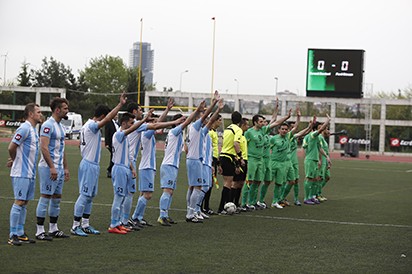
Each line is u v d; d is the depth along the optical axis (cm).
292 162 1838
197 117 1466
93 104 8831
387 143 6588
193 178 1394
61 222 1312
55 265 902
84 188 1161
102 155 4025
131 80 8231
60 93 6938
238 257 1015
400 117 6694
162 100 6638
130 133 1243
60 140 1107
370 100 6156
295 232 1309
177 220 1430
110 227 1215
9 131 6788
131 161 1277
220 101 1418
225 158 1567
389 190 2492
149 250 1044
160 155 4225
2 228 1196
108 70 10256
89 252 1007
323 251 1102
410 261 1042
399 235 1323
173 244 1109
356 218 1584
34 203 1596
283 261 1002
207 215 1532
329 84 5906
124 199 1263
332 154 5972
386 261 1036
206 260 981
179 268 917
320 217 1580
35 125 1071
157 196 1927
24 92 7125
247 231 1295
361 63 5828
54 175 1081
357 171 3672
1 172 2469
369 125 6172
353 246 1166
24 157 1048
